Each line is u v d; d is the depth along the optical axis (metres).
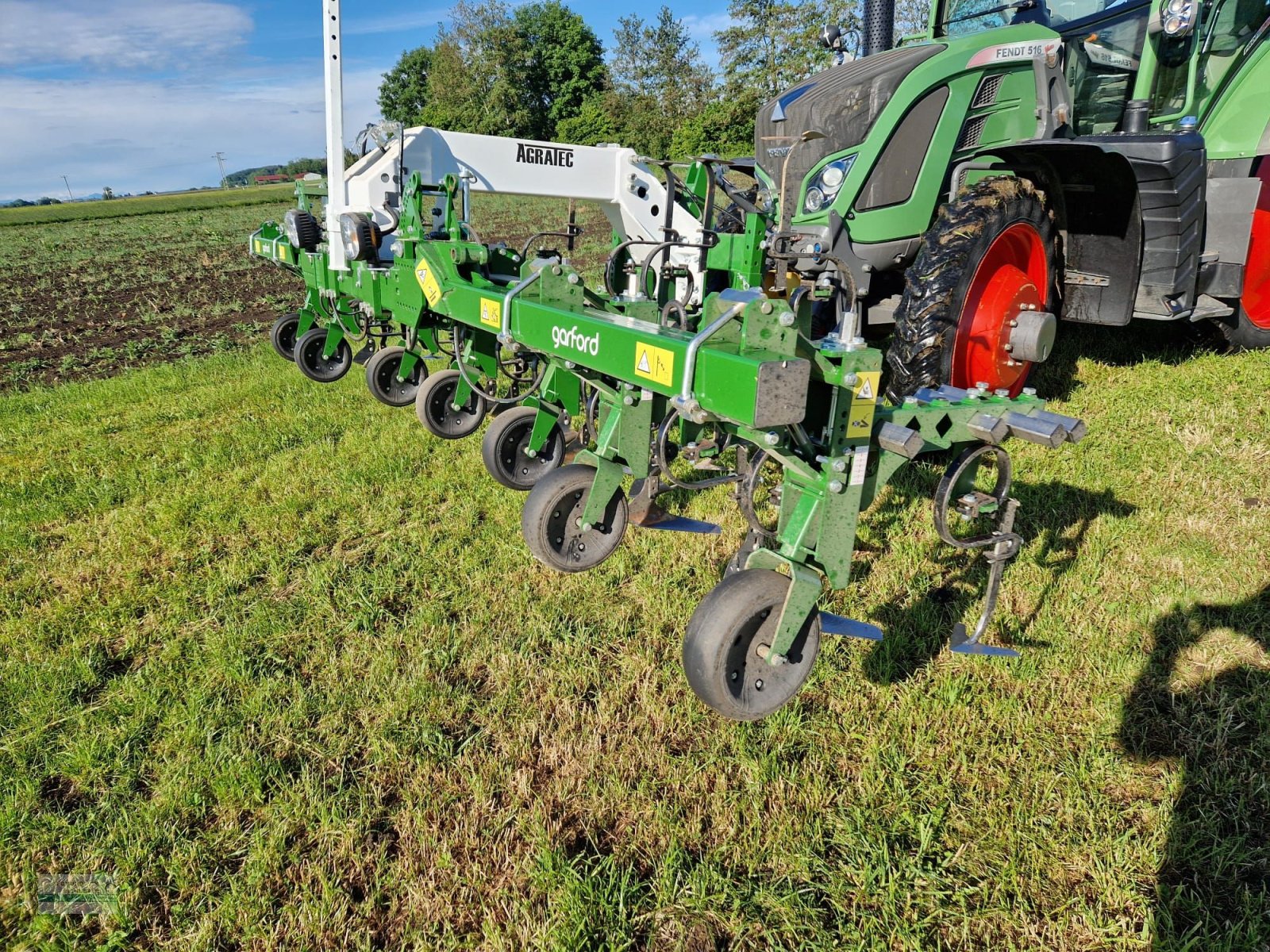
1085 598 3.65
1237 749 2.78
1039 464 4.75
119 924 2.38
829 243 4.80
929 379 4.46
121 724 3.14
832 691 3.14
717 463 4.68
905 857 2.45
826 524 2.51
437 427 5.39
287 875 2.49
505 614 3.75
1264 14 5.80
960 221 4.36
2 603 4.10
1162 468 4.66
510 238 19.20
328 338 6.90
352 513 4.89
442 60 64.69
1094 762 2.75
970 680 3.17
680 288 5.05
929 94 4.84
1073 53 5.84
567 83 66.50
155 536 4.72
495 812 2.70
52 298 16.36
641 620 3.67
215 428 6.56
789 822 2.59
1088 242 4.93
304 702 3.21
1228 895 2.31
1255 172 6.00
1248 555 3.84
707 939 2.27
